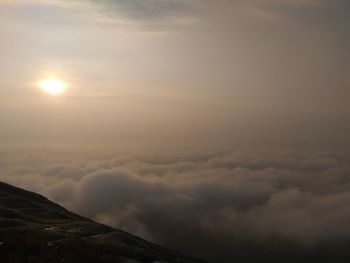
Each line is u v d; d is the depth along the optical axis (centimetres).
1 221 6512
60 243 4656
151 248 6525
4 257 3994
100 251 4691
